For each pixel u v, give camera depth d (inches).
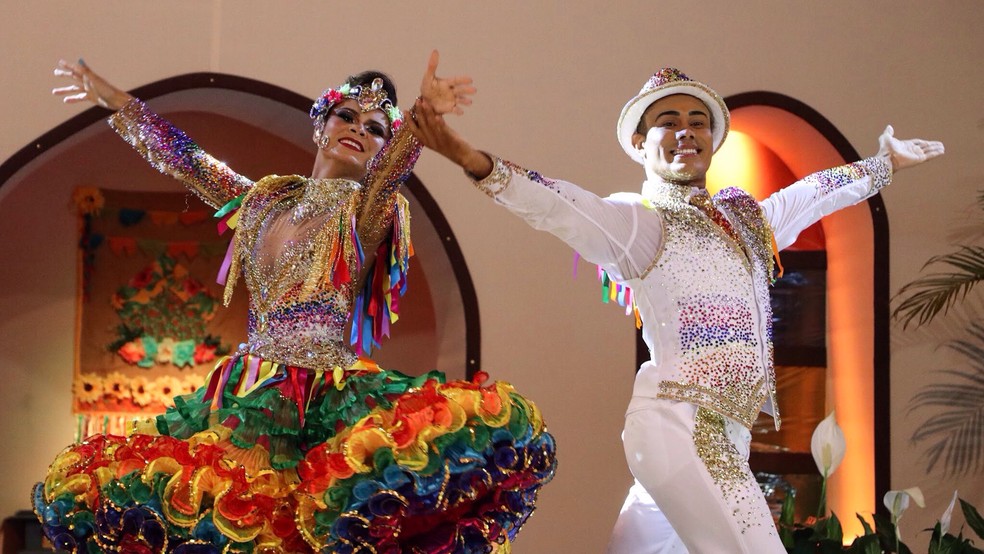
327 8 281.0
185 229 356.5
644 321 180.9
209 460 140.0
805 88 301.6
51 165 348.2
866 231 299.4
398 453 134.2
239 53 274.8
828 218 309.0
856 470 298.4
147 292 352.2
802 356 306.2
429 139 156.1
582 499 280.1
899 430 293.3
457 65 286.5
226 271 163.0
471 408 140.4
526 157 287.7
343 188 160.6
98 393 346.3
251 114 291.1
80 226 350.0
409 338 358.9
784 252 309.4
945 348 296.8
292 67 277.6
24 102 263.1
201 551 136.1
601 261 179.3
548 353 283.1
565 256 287.1
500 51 289.4
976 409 294.4
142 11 271.0
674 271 177.2
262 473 142.4
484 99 287.3
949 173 303.0
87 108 265.6
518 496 145.3
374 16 283.4
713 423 172.2
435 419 137.9
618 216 177.8
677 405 171.9
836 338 306.0
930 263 299.1
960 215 301.7
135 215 354.0
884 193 299.3
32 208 346.9
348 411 150.6
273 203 161.0
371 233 160.9
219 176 168.6
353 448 135.4
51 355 344.8
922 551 289.9
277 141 361.7
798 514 299.0
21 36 264.7
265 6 277.6
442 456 135.3
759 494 169.9
